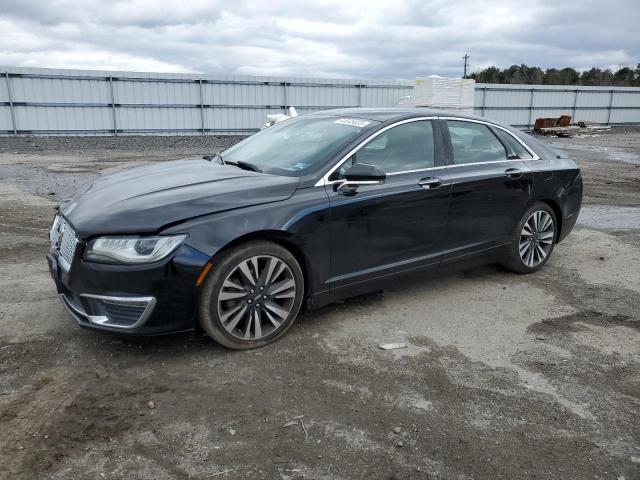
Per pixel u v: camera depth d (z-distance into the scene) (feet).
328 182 13.05
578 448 9.20
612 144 85.40
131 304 10.87
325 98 103.55
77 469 8.27
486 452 9.00
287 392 10.57
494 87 118.32
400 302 15.44
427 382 11.12
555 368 11.89
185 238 11.02
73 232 11.43
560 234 18.98
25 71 80.74
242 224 11.57
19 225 23.86
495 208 16.37
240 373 11.22
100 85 86.02
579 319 14.66
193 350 12.12
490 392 10.82
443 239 15.28
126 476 8.16
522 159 17.49
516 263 17.67
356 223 13.26
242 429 9.37
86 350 11.97
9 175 41.37
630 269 19.30
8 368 11.13
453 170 15.40
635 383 11.39
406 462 8.69
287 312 12.64
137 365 11.41
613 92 132.26
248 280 11.89
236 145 17.15
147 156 58.08
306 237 12.43
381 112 15.67
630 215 29.63
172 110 92.12
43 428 9.23
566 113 128.36
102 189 13.15
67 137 82.64
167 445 8.90
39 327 13.04
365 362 11.85
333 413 9.93
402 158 14.57
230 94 95.86
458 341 13.06
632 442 9.42
